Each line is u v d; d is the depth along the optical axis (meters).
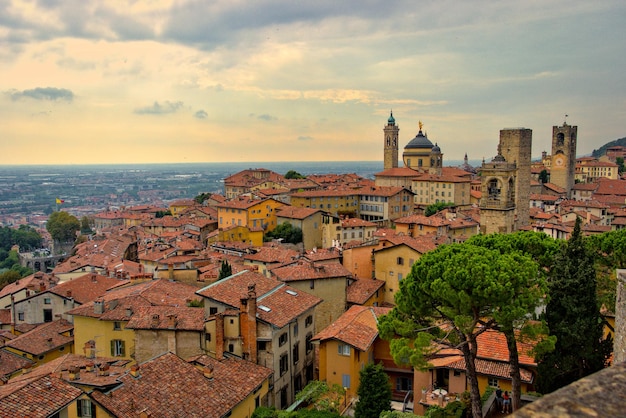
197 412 50.81
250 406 58.41
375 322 73.94
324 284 91.69
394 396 69.44
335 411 59.44
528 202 175.25
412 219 155.62
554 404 9.59
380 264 108.50
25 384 43.22
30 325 95.50
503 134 174.50
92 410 47.34
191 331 65.94
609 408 9.44
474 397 46.72
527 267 44.97
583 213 173.62
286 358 70.25
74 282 102.25
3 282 167.50
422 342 46.28
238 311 65.88
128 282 98.25
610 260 60.91
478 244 60.34
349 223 179.00
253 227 179.00
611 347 51.94
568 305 50.84
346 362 66.50
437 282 44.44
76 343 75.00
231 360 63.38
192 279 101.06
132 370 51.78
